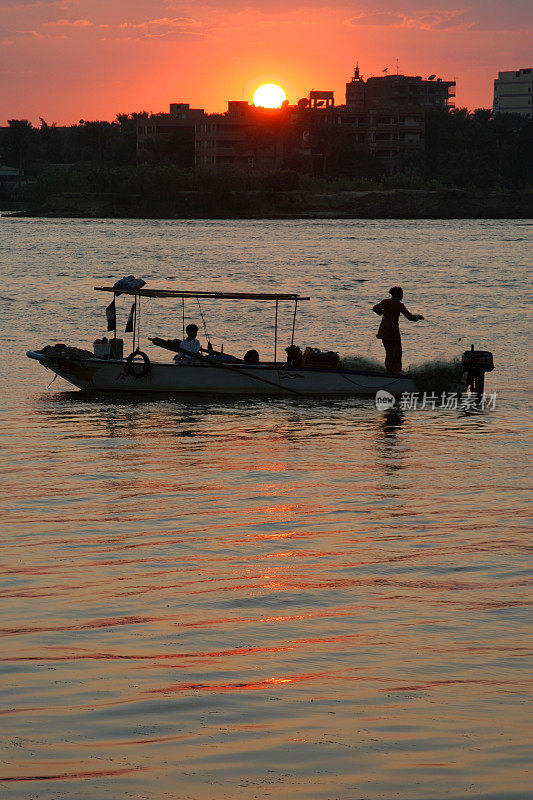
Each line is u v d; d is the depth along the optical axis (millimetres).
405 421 42375
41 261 154000
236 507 27750
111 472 32125
